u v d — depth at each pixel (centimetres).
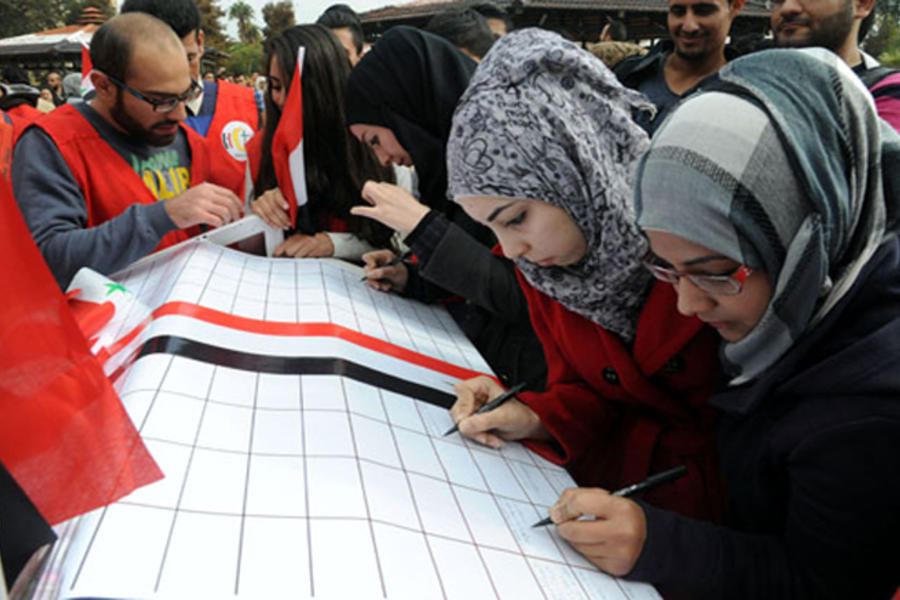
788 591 61
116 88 139
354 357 91
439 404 89
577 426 90
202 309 94
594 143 80
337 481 60
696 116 58
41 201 137
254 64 5331
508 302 118
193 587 43
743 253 57
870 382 54
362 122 128
